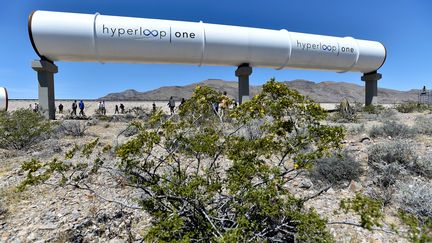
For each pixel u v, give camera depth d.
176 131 2.72
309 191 4.01
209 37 16.97
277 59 18.75
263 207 2.14
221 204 2.44
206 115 2.81
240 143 2.47
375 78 22.52
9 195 4.00
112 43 15.52
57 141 8.13
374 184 4.21
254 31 18.03
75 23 14.98
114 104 39.94
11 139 7.79
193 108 2.72
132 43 15.80
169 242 1.95
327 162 4.44
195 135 2.63
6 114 8.76
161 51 16.44
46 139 8.70
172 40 16.36
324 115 2.31
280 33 18.66
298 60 19.27
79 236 3.01
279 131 2.51
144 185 2.55
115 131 10.95
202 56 17.30
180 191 2.20
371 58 21.41
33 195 4.00
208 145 2.41
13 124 7.90
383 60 21.88
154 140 2.33
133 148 2.30
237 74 18.78
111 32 15.38
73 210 3.51
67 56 15.79
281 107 2.32
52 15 14.93
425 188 3.54
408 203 3.37
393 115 15.58
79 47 15.27
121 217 3.35
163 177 2.36
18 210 3.57
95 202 3.71
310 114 2.33
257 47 17.92
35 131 8.15
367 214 1.91
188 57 17.19
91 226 3.18
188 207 2.33
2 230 3.10
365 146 6.35
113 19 15.66
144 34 15.89
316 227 2.02
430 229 1.80
